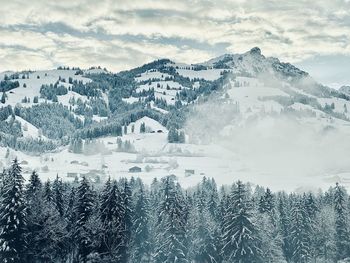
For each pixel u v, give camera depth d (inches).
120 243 2913.4
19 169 2915.8
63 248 3134.8
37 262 2942.9
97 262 2716.5
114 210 3107.8
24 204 2859.3
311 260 3939.5
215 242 3617.1
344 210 4303.6
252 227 3184.1
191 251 3636.8
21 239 2832.2
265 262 3467.0
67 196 3929.6
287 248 4079.7
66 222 3289.9
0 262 2751.0
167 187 3983.8
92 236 2864.2
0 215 2827.3
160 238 3462.1
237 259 3142.2
